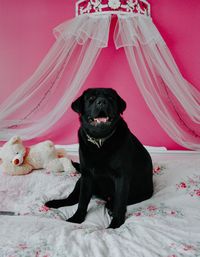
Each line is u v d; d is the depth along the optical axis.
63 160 1.92
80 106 1.50
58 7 2.22
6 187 1.79
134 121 2.27
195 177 1.71
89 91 1.50
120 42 2.03
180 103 2.08
